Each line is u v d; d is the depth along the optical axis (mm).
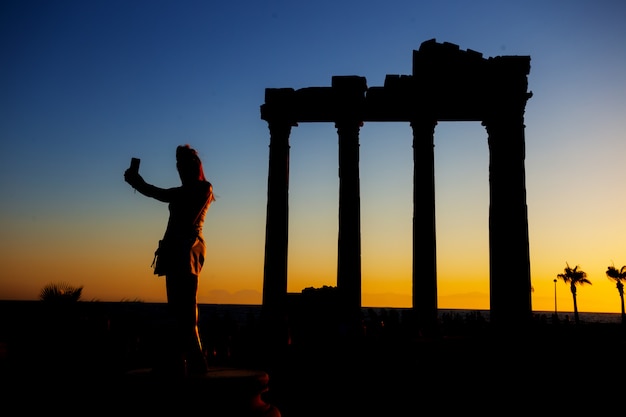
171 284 7594
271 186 36781
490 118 36656
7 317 18609
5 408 12273
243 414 6648
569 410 16719
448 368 22844
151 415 6391
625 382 20906
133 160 7945
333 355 23328
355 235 35438
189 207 7840
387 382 20047
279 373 20672
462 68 36750
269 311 34906
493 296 34969
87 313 19797
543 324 39312
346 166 36188
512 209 35344
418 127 36812
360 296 34875
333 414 16109
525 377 21625
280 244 36031
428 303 34656
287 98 37406
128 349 18578
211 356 15531
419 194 36156
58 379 15031
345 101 36750
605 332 38594
